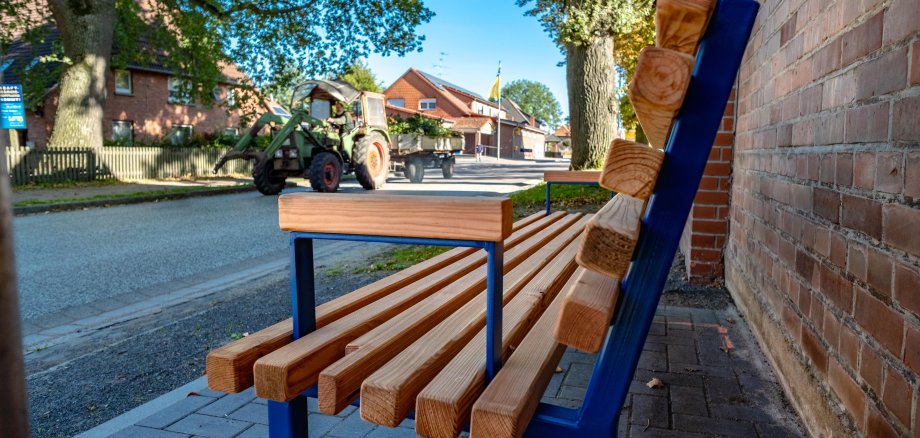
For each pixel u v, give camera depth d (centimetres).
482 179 2147
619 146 116
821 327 211
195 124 3106
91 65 1861
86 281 582
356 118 1627
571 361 308
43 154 1703
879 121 162
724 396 262
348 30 2117
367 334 152
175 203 1342
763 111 320
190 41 2125
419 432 120
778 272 278
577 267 285
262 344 146
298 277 153
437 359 140
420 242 133
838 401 192
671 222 119
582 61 1391
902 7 149
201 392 279
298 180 1941
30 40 2080
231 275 603
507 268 252
